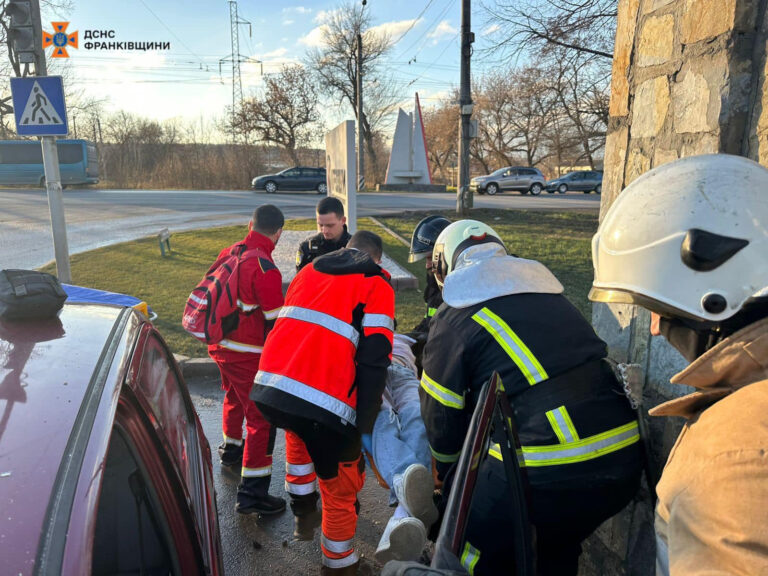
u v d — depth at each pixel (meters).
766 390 0.87
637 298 1.18
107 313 1.93
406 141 37.84
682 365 1.93
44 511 1.00
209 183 40.56
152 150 44.34
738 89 1.76
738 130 1.78
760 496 0.75
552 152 40.47
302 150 46.75
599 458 1.65
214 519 1.99
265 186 30.55
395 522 2.20
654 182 1.20
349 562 2.56
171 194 28.70
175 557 1.55
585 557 2.47
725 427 0.86
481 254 2.01
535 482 1.64
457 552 1.28
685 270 1.08
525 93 15.97
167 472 1.61
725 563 0.77
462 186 18.97
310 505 2.87
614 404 1.73
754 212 1.05
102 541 1.44
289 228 14.94
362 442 2.59
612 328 2.36
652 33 2.14
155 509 1.50
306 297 2.45
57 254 7.12
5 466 1.07
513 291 1.84
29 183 30.95
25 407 1.24
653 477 1.75
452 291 1.89
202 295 3.12
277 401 2.31
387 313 2.42
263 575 2.85
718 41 1.79
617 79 2.38
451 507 1.31
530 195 33.78
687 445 0.93
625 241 1.20
